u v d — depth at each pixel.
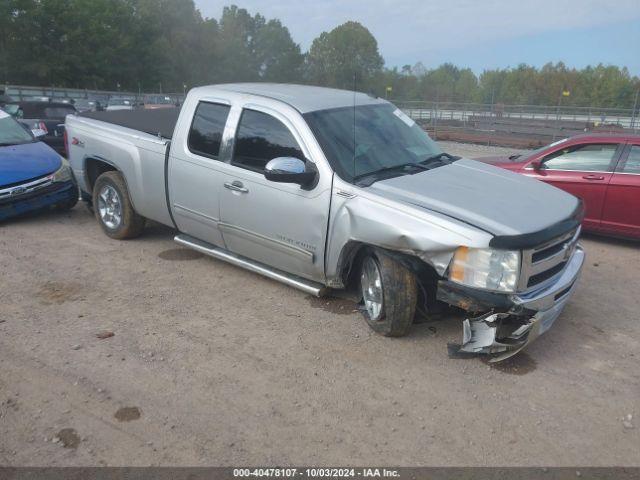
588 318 5.02
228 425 3.45
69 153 7.20
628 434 3.43
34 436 3.33
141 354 4.23
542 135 23.75
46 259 6.18
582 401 3.75
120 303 5.10
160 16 78.44
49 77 62.56
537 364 4.19
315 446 3.28
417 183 4.54
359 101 5.47
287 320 4.79
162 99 48.47
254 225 5.07
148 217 6.33
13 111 15.28
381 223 4.14
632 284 5.93
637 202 6.98
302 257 4.78
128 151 6.18
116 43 68.81
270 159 4.91
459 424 3.49
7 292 5.30
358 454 3.22
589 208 7.35
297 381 3.91
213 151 5.35
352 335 4.54
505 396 3.78
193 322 4.75
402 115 5.73
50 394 3.73
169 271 5.86
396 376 3.99
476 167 5.26
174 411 3.57
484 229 3.85
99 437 3.33
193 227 5.75
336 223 4.46
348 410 3.61
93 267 5.96
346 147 4.75
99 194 6.82
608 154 7.27
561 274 4.34
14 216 7.48
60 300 5.15
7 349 4.28
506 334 4.06
